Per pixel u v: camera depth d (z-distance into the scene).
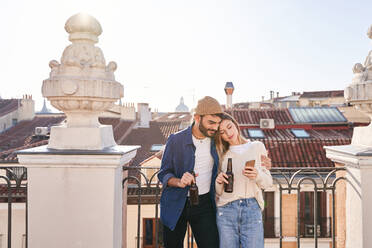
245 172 2.32
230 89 25.66
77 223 2.55
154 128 22.50
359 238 2.74
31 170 2.56
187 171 2.41
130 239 10.59
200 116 2.36
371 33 2.74
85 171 2.54
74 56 2.59
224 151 2.46
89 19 2.66
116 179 2.62
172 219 2.45
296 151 13.05
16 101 26.22
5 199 9.27
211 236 2.41
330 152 3.12
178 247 2.54
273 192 11.34
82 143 2.62
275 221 11.33
